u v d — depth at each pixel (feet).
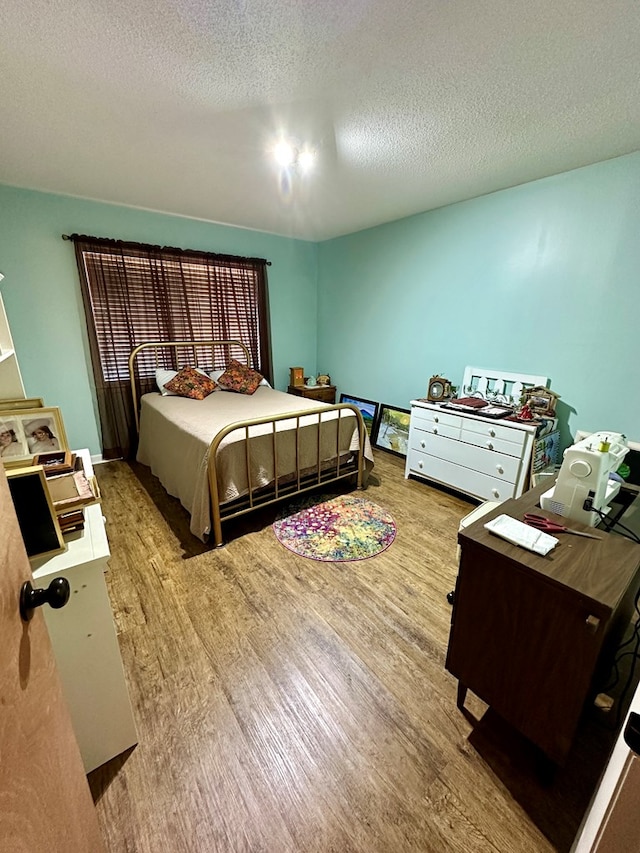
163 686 4.44
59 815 1.98
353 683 4.51
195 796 3.42
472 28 3.97
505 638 3.36
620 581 2.85
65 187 9.04
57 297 9.96
